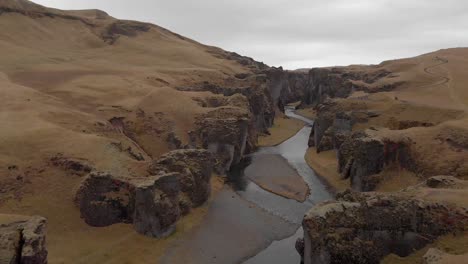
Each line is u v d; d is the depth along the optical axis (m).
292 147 97.38
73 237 42.81
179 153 55.50
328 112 92.50
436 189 41.53
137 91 89.12
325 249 35.53
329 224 36.56
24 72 99.19
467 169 52.84
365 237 36.41
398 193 41.19
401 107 82.56
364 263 35.25
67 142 53.41
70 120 64.12
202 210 53.62
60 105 72.62
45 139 53.41
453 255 30.78
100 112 75.94
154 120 77.56
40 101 71.12
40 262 29.09
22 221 32.44
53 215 44.53
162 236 44.88
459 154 55.66
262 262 43.09
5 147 50.50
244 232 49.31
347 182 66.75
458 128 60.16
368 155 60.38
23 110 63.31
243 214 54.34
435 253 31.23
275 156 86.81
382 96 93.69
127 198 45.56
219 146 75.38
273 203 59.56
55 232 42.78
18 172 47.66
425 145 59.47
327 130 87.50
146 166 52.56
